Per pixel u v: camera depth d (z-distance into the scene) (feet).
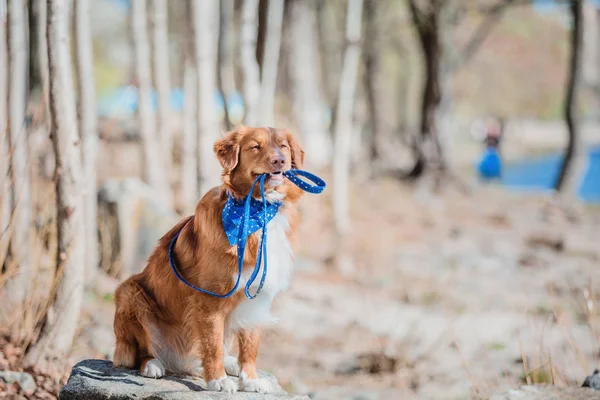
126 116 64.54
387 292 43.04
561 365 28.48
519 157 151.84
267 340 31.71
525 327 35.73
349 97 49.16
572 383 24.88
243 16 35.81
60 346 20.57
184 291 16.21
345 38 48.98
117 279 33.96
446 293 42.80
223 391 15.44
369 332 34.40
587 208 73.31
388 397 25.76
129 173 53.67
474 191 85.97
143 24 42.55
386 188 80.89
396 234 58.13
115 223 35.19
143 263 35.55
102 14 142.51
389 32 106.93
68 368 20.56
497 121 112.98
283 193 15.89
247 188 15.64
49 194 21.56
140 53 42.52
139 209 35.91
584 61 73.56
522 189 98.12
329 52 112.57
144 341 17.12
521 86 184.34
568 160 74.59
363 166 94.53
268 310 16.11
